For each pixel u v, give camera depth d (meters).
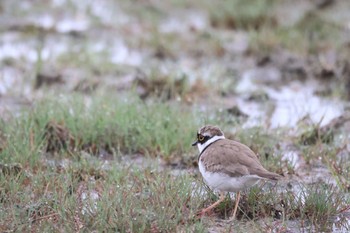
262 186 10.71
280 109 15.88
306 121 14.77
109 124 13.25
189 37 20.59
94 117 13.46
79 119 13.38
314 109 15.88
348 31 20.62
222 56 19.52
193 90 16.39
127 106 14.05
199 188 10.89
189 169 12.17
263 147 12.84
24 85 16.72
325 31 20.48
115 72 17.75
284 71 18.56
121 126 13.20
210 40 20.28
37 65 17.36
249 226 9.91
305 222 10.05
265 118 15.05
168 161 12.44
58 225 9.59
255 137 13.25
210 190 10.57
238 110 15.22
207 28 21.50
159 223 9.48
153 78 16.52
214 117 14.23
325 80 18.02
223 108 15.16
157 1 23.66
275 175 9.55
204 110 15.14
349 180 11.45
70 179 10.85
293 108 15.95
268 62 19.06
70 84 16.78
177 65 18.47
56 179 10.96
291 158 12.74
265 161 11.92
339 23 21.05
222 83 17.16
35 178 10.86
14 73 17.69
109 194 10.30
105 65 18.11
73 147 12.80
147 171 11.48
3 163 11.41
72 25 21.50
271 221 9.95
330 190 10.87
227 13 21.66
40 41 20.03
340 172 11.91
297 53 19.38
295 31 20.48
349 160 12.59
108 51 19.05
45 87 15.83
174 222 9.53
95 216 9.66
